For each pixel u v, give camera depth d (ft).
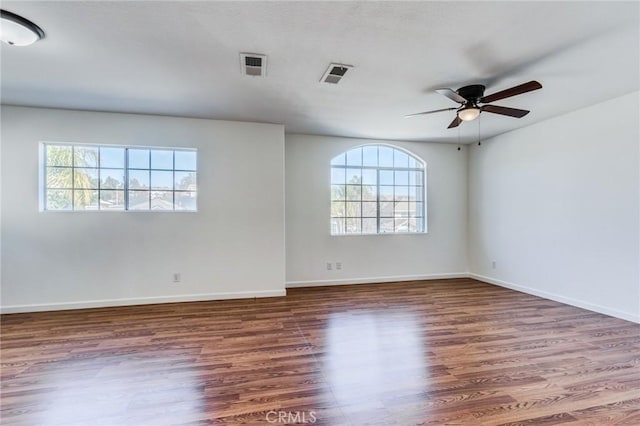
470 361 8.16
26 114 12.13
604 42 7.47
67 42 7.45
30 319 11.36
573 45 7.60
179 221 13.62
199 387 6.98
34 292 12.24
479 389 6.89
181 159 14.01
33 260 12.23
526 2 6.03
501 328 10.46
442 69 8.87
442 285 16.96
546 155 14.02
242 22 6.68
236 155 14.20
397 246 18.12
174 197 13.93
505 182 16.35
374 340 9.52
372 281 17.67
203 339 9.61
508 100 11.43
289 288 16.30
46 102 11.68
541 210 14.33
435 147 18.72
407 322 11.09
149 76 9.34
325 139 16.96
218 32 7.06
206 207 13.91
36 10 6.22
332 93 10.68
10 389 6.91
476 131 15.96
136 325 10.78
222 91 10.51
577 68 8.84
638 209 10.69
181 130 13.60
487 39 7.35
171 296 13.53
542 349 8.83
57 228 12.44
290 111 12.66
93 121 12.73
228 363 8.08
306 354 8.58
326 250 17.01
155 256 13.38
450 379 7.30
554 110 12.62
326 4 6.07
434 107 12.07
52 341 9.47
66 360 8.25
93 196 13.16
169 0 5.94
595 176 12.01
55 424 5.82
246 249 14.33
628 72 9.11
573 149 12.82
